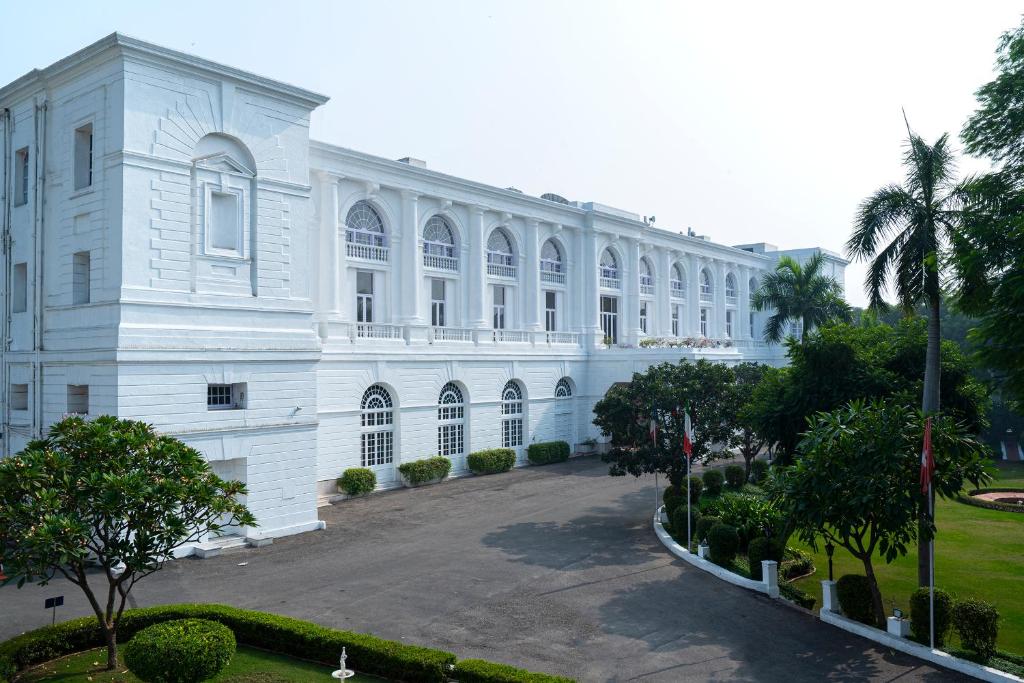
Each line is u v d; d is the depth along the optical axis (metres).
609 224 48.91
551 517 27.09
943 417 16.61
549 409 43.34
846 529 15.01
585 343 47.03
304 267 26.42
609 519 26.78
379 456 33.16
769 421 22.94
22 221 25.73
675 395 26.36
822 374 22.55
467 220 39.84
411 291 35.81
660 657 14.30
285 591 18.11
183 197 23.12
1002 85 19.70
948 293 20.34
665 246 55.72
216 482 13.29
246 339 24.25
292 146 26.19
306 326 26.28
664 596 18.03
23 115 25.64
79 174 23.94
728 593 18.34
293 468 25.19
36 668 13.03
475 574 19.66
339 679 12.77
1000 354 19.16
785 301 46.72
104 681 12.45
